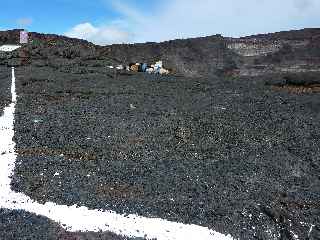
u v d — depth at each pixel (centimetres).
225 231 2386
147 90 5619
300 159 3400
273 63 7806
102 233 2250
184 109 4656
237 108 4788
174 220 2442
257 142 3706
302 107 4919
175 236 2289
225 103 5019
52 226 2266
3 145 3350
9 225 2225
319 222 2545
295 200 2772
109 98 5078
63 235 2192
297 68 7488
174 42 8756
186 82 6366
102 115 4300
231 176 3016
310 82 6212
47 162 3069
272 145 3656
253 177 3028
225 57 8212
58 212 2431
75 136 3631
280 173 3131
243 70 7806
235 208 2609
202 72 7850
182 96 5341
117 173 2959
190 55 8369
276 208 2644
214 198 2702
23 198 2562
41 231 2198
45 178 2827
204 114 4475
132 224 2367
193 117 4334
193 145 3572
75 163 3097
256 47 8356
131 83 6066
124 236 2247
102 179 2864
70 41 8794
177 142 3622
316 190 2936
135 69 7531
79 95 5159
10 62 7112
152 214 2483
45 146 3381
